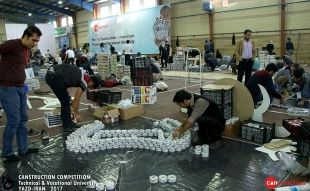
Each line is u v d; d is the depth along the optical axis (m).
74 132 3.86
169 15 17.02
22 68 2.89
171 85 8.93
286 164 2.74
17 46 2.78
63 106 4.17
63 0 22.52
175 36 17.95
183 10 17.14
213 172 2.73
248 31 6.07
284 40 13.20
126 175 2.73
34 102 6.79
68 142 3.46
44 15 28.45
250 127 3.56
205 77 10.69
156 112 5.22
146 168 2.87
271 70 4.44
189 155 3.17
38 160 3.11
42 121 4.82
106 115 4.52
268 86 4.48
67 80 3.96
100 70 10.80
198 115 3.24
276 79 6.32
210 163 2.94
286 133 3.60
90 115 5.16
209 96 3.83
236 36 14.91
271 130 3.54
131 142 3.47
